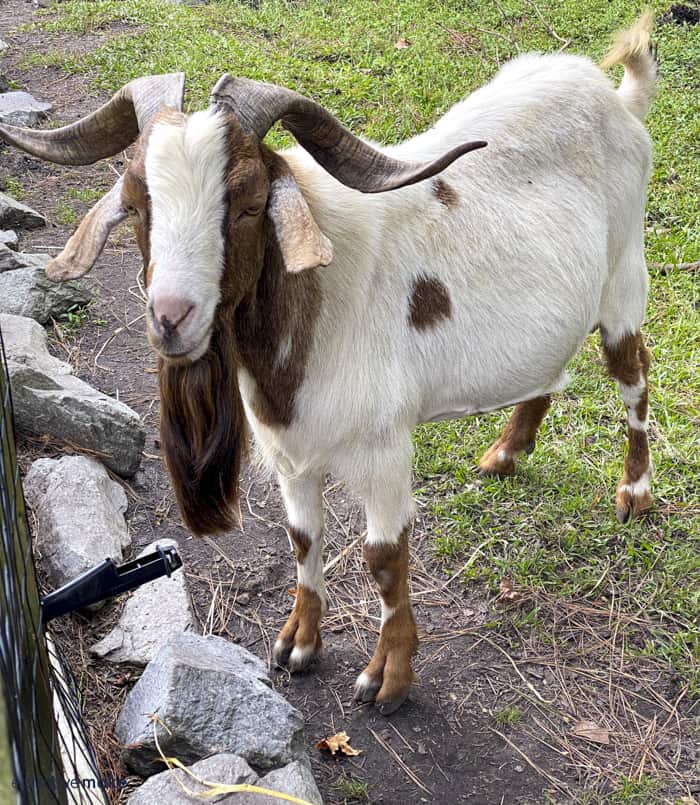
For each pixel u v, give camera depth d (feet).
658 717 4.71
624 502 5.82
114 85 11.08
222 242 3.47
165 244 3.38
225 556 5.53
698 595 5.28
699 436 6.37
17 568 2.71
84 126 4.10
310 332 4.11
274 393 4.21
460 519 5.80
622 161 5.25
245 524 5.78
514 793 4.34
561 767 4.46
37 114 10.18
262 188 3.55
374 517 4.49
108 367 6.90
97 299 7.58
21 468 5.49
